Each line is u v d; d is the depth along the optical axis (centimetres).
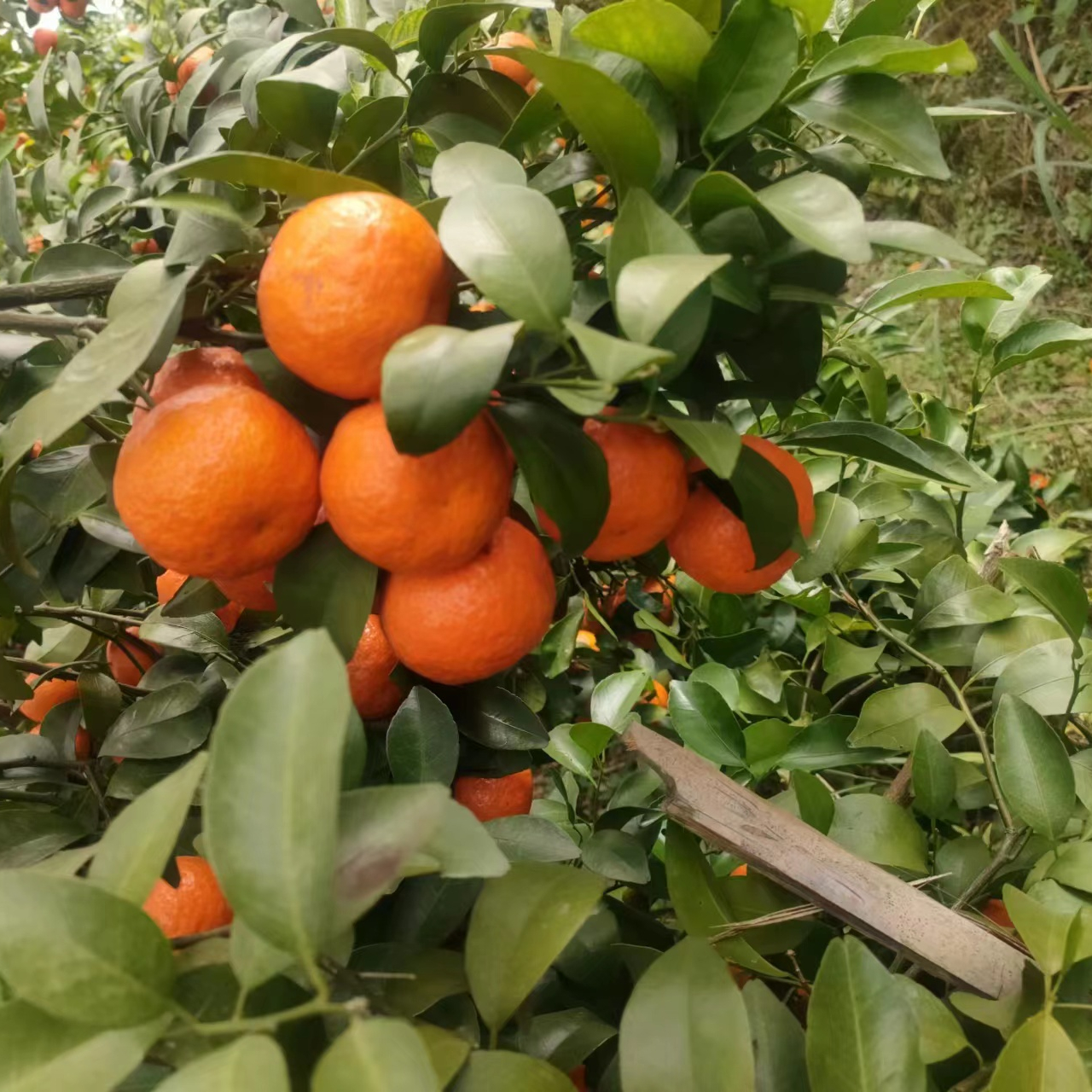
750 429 196
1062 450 402
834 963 88
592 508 89
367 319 80
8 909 63
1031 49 470
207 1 344
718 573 107
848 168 112
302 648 65
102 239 206
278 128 108
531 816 117
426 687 122
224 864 61
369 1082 56
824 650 178
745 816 109
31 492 123
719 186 91
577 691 218
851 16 150
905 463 116
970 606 161
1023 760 122
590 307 97
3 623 132
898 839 131
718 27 106
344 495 83
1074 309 449
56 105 297
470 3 107
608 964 117
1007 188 481
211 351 99
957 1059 112
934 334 418
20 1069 63
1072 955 94
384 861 69
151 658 159
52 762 135
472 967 90
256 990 78
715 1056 82
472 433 85
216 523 83
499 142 117
